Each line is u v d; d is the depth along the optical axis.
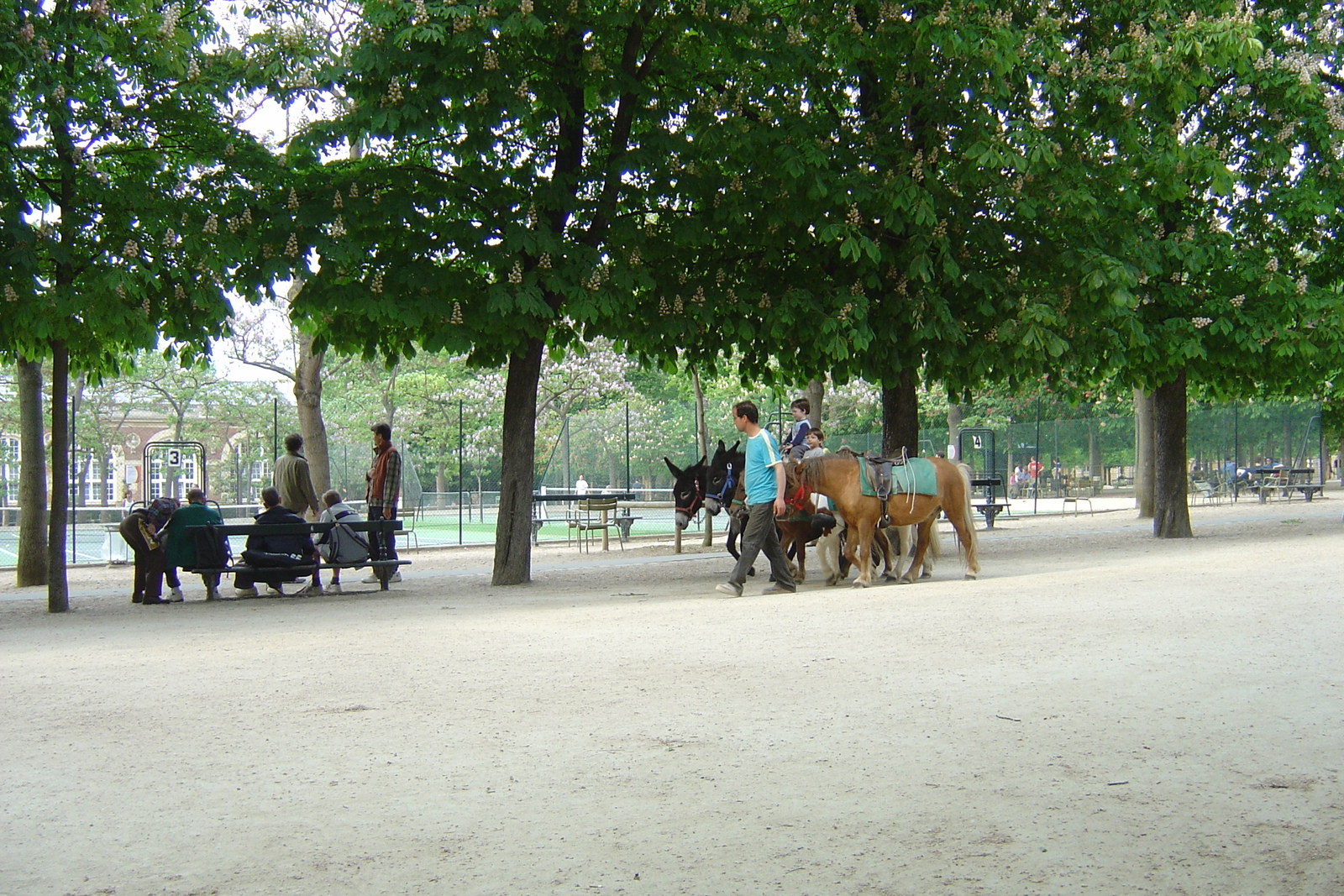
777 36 16.31
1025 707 6.75
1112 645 8.83
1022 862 4.21
